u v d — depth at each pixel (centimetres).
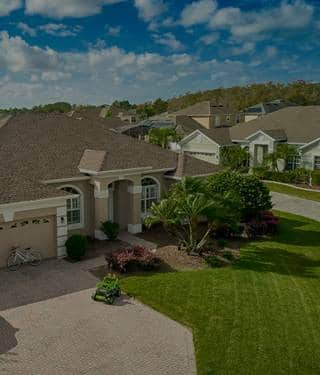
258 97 14275
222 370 1098
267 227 2406
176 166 2652
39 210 1884
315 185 4022
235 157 4662
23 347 1198
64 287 1623
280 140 4606
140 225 2422
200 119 8212
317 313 1421
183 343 1234
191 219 1969
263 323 1345
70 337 1255
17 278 1712
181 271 1816
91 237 2300
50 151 2338
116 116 10856
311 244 2264
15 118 2547
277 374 1085
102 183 2202
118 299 1520
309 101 13400
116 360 1145
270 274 1789
